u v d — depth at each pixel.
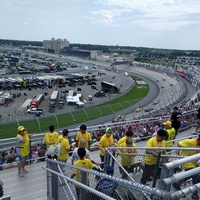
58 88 75.75
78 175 5.53
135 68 138.88
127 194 3.79
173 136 7.72
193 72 113.00
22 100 56.62
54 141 8.69
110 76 107.88
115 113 35.78
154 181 4.35
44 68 125.00
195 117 15.12
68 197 5.06
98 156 10.33
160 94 61.88
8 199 4.59
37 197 7.11
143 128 14.30
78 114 35.34
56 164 5.68
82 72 120.56
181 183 3.39
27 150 8.27
